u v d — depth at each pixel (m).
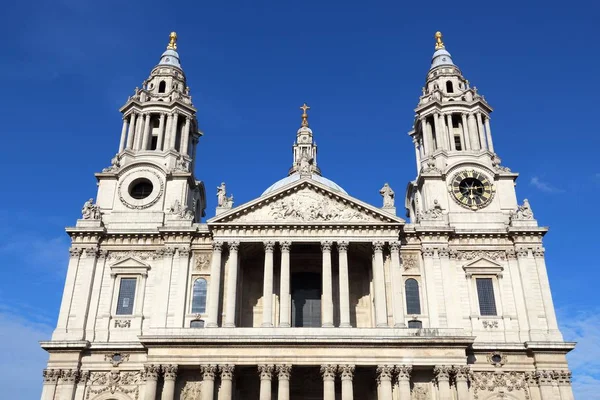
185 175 75.62
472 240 71.25
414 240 70.81
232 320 64.81
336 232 69.00
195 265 69.69
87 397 63.69
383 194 72.25
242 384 65.69
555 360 64.19
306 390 66.62
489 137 80.12
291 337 61.81
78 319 66.94
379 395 60.31
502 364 64.62
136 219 73.06
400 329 62.91
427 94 85.94
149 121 81.50
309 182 70.94
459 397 60.28
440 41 92.38
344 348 61.78
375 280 67.06
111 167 76.62
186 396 61.47
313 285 73.56
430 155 78.81
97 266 70.38
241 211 69.50
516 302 68.06
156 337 61.81
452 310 67.12
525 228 70.69
